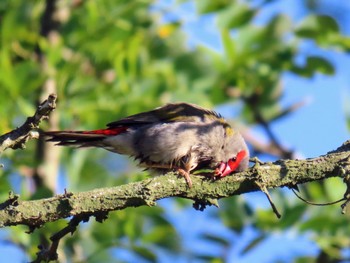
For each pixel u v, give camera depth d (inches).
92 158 571.8
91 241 495.8
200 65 576.1
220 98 581.9
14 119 512.7
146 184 296.5
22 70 504.7
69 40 584.4
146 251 481.7
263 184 306.0
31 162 487.8
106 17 582.9
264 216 495.8
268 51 569.9
